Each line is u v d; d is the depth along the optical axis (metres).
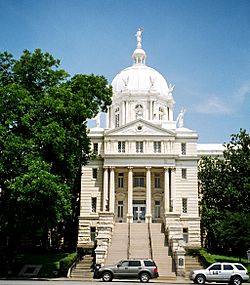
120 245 49.53
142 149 67.12
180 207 65.19
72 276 41.56
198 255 49.53
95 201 66.00
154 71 88.25
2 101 38.81
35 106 40.34
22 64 43.75
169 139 67.19
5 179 39.06
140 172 68.88
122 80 85.31
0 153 37.69
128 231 54.81
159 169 67.31
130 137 67.31
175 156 65.88
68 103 42.44
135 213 67.50
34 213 39.16
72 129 43.50
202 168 69.25
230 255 59.75
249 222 50.50
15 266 45.91
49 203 38.22
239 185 60.00
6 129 38.66
